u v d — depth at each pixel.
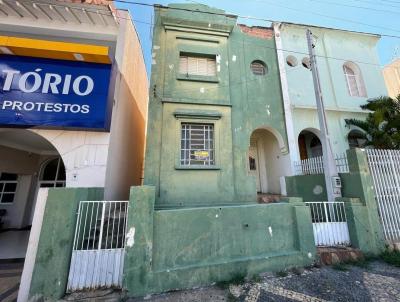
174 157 6.85
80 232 4.17
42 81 5.44
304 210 5.19
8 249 6.27
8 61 5.37
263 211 4.94
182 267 4.06
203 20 8.39
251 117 8.16
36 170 9.33
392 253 5.11
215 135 7.32
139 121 10.78
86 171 5.53
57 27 6.30
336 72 9.99
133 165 9.55
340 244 5.37
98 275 3.93
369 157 5.92
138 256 3.85
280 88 8.94
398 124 7.43
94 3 6.20
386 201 5.71
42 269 3.60
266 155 10.16
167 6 7.82
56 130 5.52
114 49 6.20
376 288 3.85
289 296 3.69
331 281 4.14
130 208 4.02
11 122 5.11
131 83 8.66
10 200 8.82
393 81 13.61
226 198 6.85
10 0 5.68
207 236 4.39
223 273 4.23
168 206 6.42
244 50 8.89
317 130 9.05
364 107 8.91
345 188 6.04
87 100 5.57
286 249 4.91
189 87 7.63
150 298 3.68
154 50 7.68
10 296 3.88
